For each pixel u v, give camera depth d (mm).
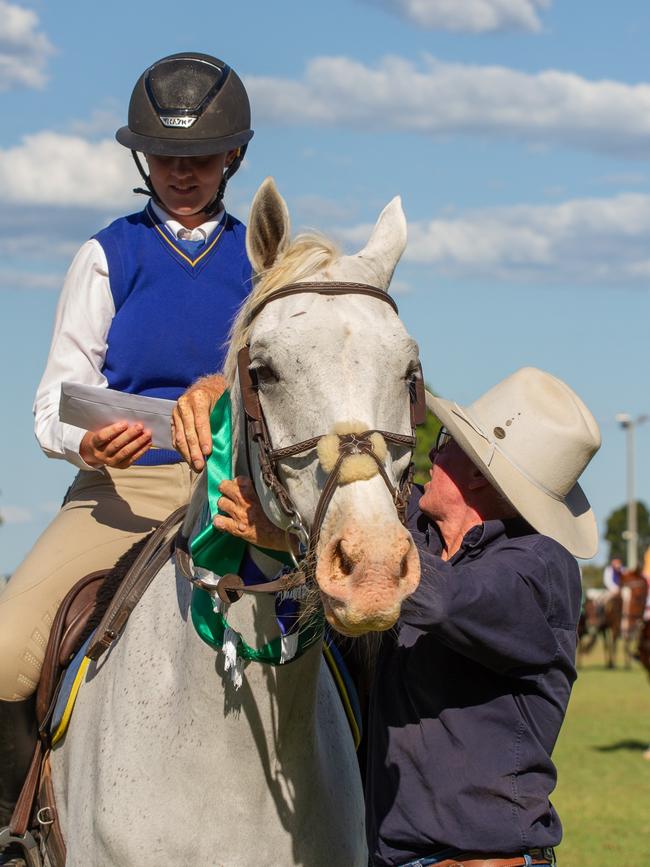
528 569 3682
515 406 4016
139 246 4750
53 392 4578
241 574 3586
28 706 4328
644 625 18484
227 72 4883
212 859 3582
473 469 3949
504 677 3756
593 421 4051
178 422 3715
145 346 4691
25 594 4383
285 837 3662
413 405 3393
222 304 4789
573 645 3820
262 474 3314
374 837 3820
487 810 3643
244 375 3371
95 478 4754
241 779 3604
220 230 4891
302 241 3555
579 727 19531
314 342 3188
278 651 3547
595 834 10570
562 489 3980
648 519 115500
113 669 3945
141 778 3670
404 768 3754
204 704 3604
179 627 3768
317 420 3152
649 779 13836
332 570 2961
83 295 4680
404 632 3865
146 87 4809
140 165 4922
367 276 3459
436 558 3553
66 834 4070
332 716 3990
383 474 3053
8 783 4336
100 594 4270
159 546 4195
